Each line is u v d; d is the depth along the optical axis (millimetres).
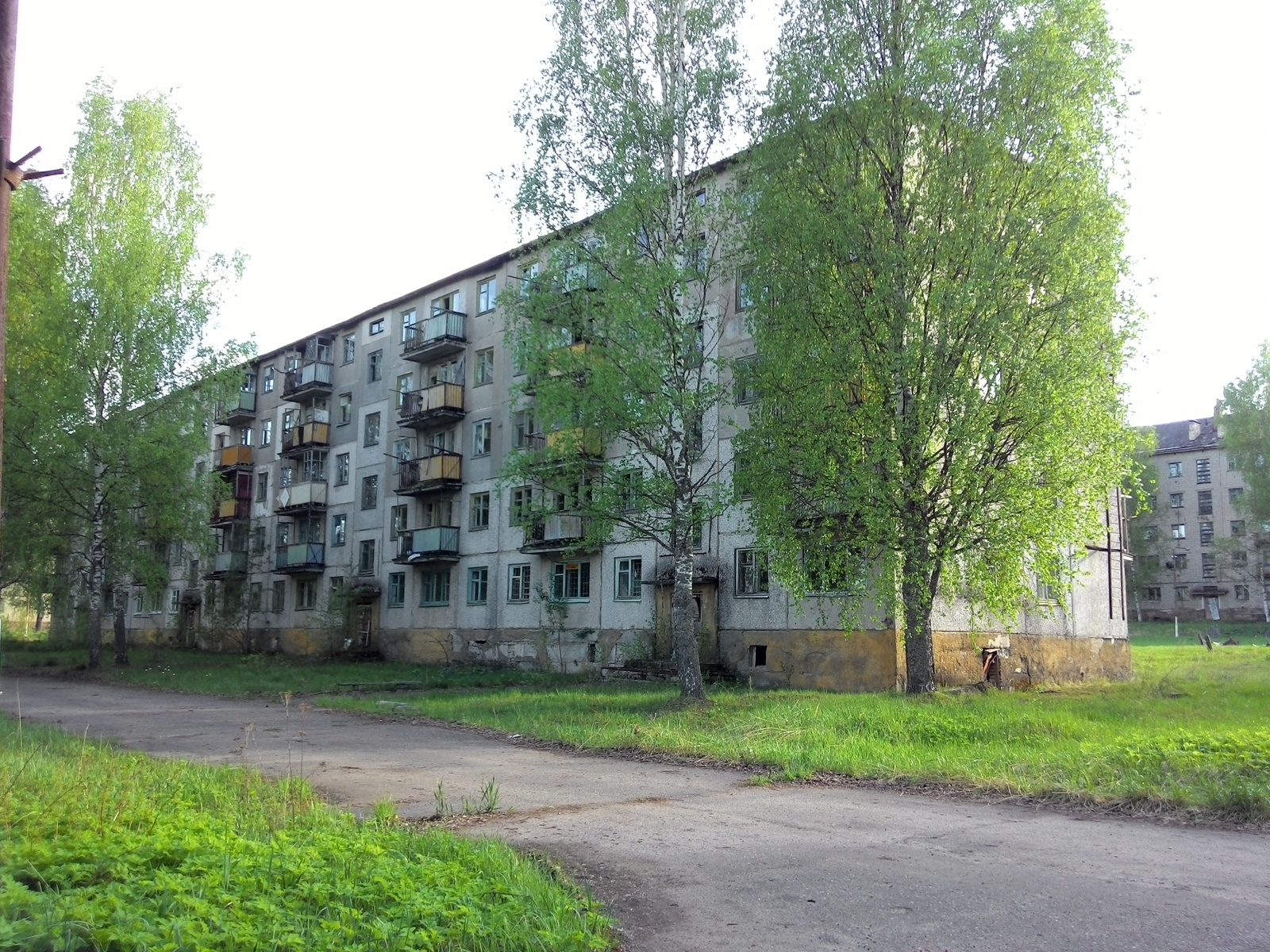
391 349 40594
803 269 18719
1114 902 5699
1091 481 18406
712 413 27531
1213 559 69938
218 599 45719
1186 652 39844
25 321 30062
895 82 18375
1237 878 6238
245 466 48312
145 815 6672
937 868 6582
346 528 41656
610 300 18078
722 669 26297
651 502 18625
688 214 19500
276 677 28672
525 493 32469
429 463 36188
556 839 7613
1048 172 18062
